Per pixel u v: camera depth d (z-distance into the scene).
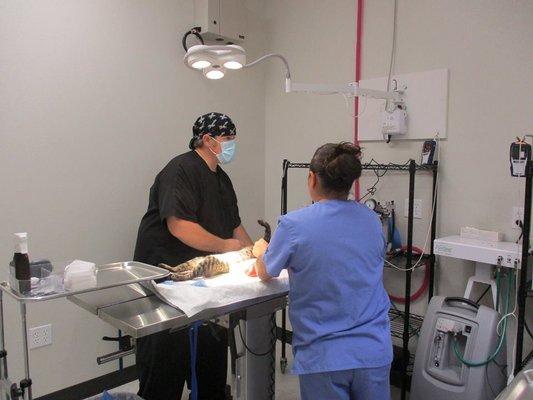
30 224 2.13
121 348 1.55
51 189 2.19
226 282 1.44
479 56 2.17
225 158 2.11
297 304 1.41
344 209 1.40
